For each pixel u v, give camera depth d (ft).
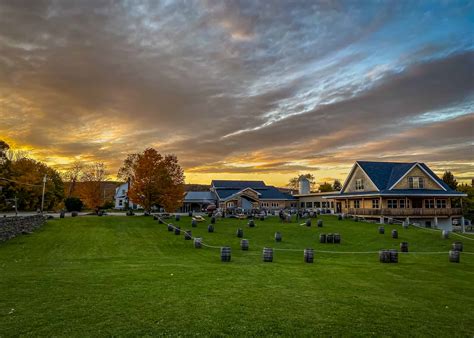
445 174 267.59
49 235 102.47
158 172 163.22
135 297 37.83
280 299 38.65
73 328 29.14
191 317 32.22
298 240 107.14
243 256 76.79
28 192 223.10
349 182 192.03
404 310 36.50
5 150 226.38
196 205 276.82
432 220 165.58
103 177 236.22
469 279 55.26
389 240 107.34
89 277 47.50
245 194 227.20
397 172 172.35
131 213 176.76
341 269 60.59
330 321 32.42
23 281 44.24
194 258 72.28
